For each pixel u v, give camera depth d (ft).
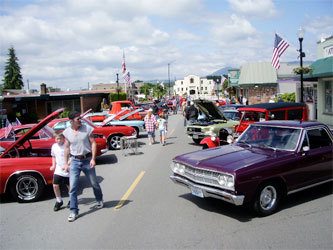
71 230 21.03
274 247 17.54
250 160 21.98
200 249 17.62
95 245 18.69
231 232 19.62
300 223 20.57
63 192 30.35
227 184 20.85
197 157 24.14
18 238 20.29
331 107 68.59
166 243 18.51
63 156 24.95
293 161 22.77
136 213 23.45
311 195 25.88
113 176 35.40
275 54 66.13
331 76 64.39
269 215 22.07
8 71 296.92
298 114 42.39
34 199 27.71
